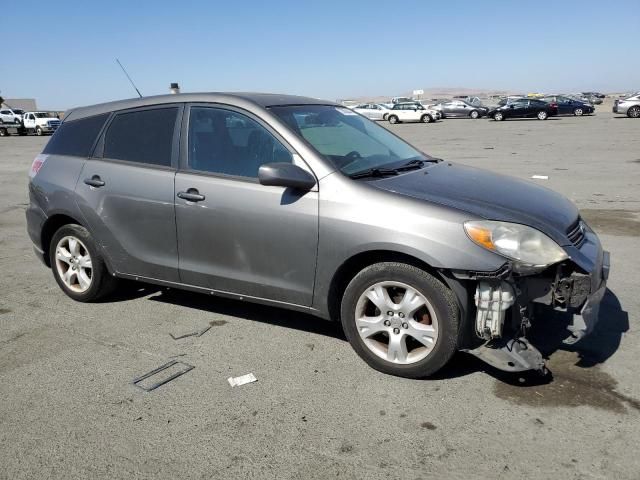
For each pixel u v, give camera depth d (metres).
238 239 4.05
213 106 4.31
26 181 14.98
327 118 4.49
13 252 7.25
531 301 3.43
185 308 4.99
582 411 3.23
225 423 3.23
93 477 2.81
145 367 3.93
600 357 3.85
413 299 3.53
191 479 2.77
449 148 19.56
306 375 3.75
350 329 3.79
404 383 3.60
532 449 2.91
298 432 3.12
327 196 3.70
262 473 2.80
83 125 5.05
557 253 3.28
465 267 3.29
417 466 2.81
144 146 4.60
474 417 3.20
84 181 4.82
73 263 5.14
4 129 44.91
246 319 4.71
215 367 3.90
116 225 4.66
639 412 3.20
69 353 4.18
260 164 4.02
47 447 3.05
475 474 2.74
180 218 4.29
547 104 38.56
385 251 3.59
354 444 3.00
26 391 3.64
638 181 11.26
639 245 6.68
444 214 3.41
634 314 4.58
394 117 42.59
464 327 3.45
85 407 3.44
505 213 3.44
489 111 41.25
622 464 2.77
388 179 3.81
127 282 5.68
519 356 3.38
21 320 4.84
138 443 3.07
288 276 3.92
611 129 26.16
